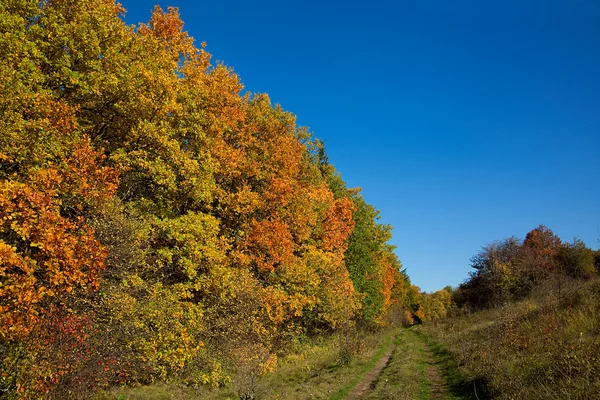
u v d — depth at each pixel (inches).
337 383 594.2
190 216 644.7
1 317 318.3
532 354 462.0
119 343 471.2
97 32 561.6
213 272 644.1
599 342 389.7
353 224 1477.6
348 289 1277.1
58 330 358.6
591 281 760.3
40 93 450.6
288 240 946.7
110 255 465.1
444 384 532.1
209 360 619.8
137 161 590.6
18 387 311.1
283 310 967.0
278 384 613.6
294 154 1104.2
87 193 443.8
